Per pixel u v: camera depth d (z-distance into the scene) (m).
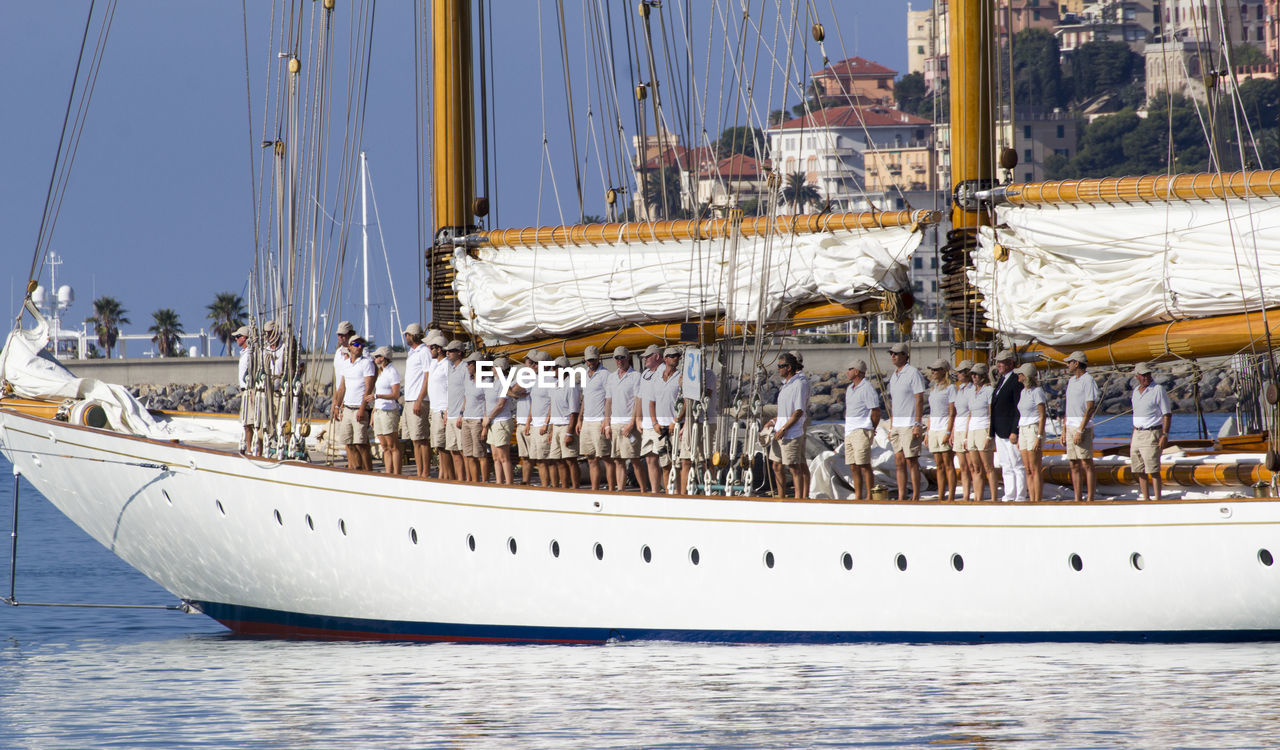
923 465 76.19
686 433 71.12
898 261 70.12
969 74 72.06
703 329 73.44
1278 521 60.34
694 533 68.81
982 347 70.75
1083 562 63.56
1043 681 59.41
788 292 72.12
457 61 86.25
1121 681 58.88
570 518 70.75
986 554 64.88
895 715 55.06
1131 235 64.81
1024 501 64.50
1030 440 66.19
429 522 73.38
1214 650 63.22
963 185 71.62
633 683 62.12
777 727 53.81
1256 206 62.28
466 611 73.75
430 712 57.97
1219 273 62.47
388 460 77.44
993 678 60.28
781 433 69.00
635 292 76.38
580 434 74.56
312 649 75.50
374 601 75.94
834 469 73.75
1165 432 64.88
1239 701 55.28
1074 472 66.62
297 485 76.00
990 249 69.50
